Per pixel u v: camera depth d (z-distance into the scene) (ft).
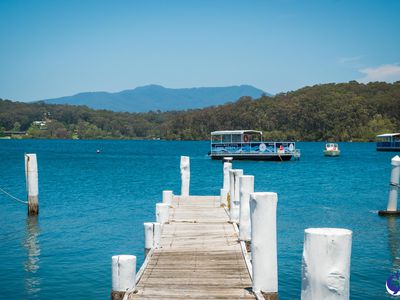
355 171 202.80
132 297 31.09
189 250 44.21
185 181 85.51
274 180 162.50
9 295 43.52
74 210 92.02
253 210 30.30
